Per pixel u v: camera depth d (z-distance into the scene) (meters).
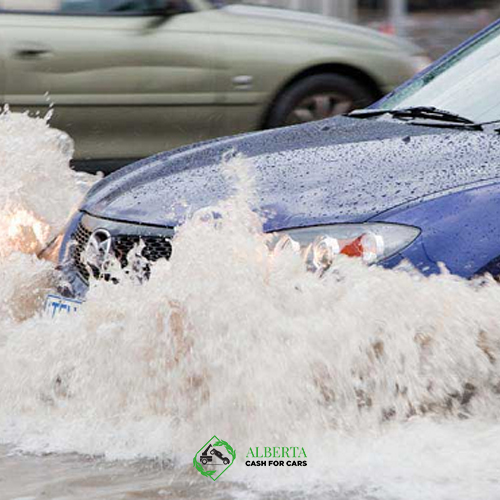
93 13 27.73
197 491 12.70
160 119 28.06
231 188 15.05
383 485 12.48
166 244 14.80
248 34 28.66
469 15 52.50
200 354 13.57
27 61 26.95
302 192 14.49
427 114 17.39
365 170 14.81
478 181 14.31
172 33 28.03
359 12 49.34
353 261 13.62
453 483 12.47
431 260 13.71
